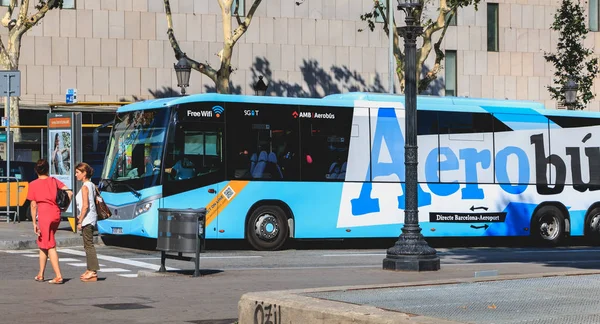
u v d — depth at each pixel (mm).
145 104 25016
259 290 16094
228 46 38031
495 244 30250
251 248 26438
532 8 57781
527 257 24297
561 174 29172
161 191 24109
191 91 51250
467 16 56344
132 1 50625
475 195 27656
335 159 25938
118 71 50375
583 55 46094
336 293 11867
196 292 15812
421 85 41594
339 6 53625
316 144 25781
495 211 27984
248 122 25094
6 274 18547
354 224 26047
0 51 40094
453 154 27453
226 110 24875
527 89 57594
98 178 37500
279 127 25406
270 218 25234
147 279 17906
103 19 50250
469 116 27734
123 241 27078
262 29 52375
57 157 27906
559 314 10195
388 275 18453
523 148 28547
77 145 27625
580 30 45094
